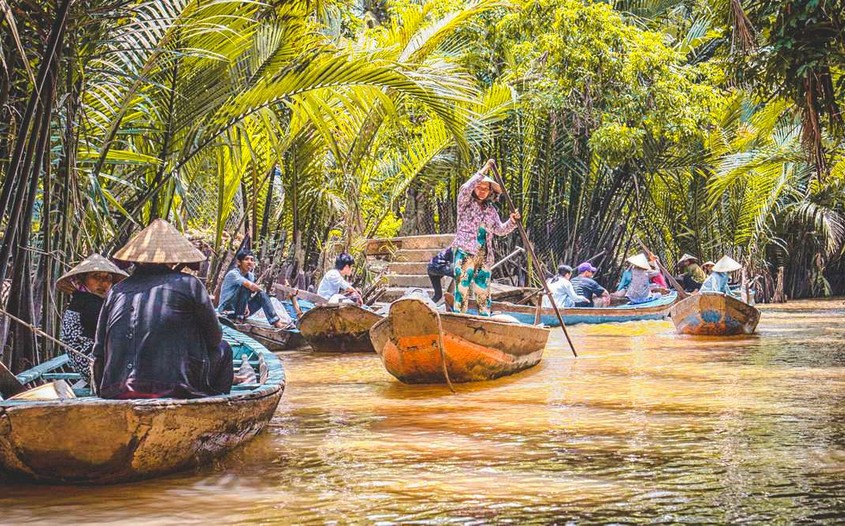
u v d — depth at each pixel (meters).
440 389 9.01
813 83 11.52
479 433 6.55
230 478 5.24
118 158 8.37
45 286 7.24
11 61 6.31
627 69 19.05
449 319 8.88
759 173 25.47
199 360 5.70
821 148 11.84
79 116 7.47
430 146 17.56
